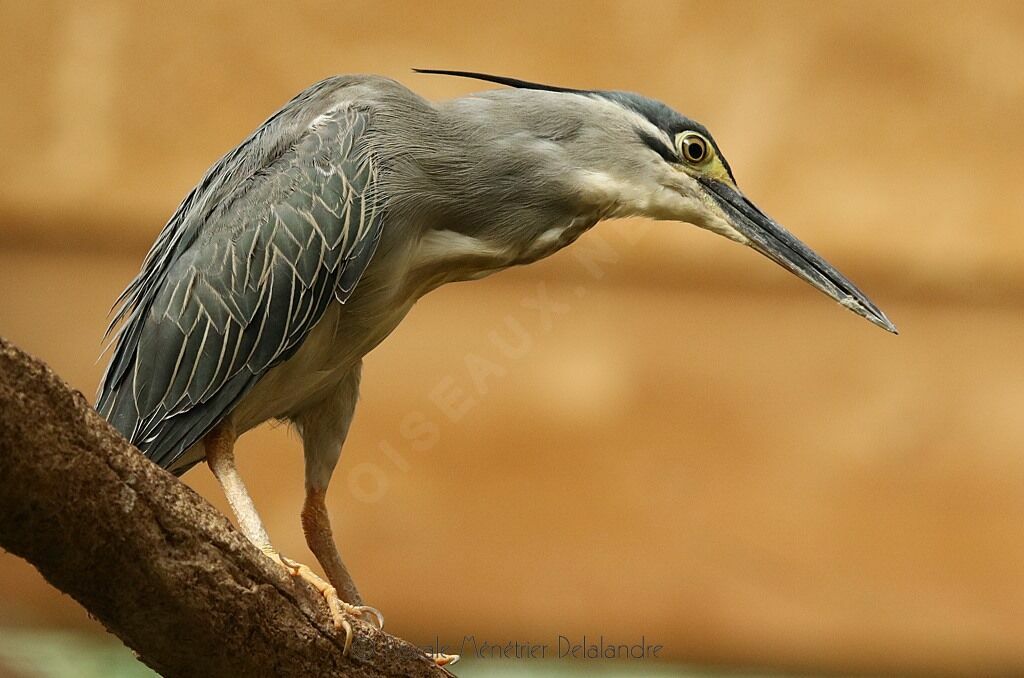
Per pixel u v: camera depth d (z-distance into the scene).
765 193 11.45
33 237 11.16
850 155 11.42
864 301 8.52
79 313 11.00
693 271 11.21
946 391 11.07
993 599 10.72
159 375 7.74
